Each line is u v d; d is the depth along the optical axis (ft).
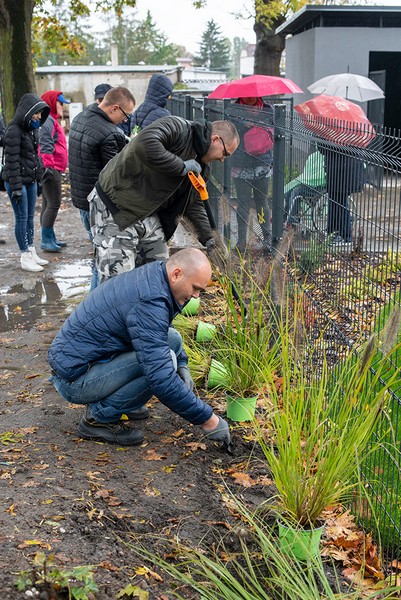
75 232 38.19
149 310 13.71
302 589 10.64
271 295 17.74
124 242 18.02
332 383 14.78
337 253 16.55
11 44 55.06
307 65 63.16
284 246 15.97
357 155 15.16
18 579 9.65
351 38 60.23
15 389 18.66
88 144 23.24
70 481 13.39
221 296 24.39
